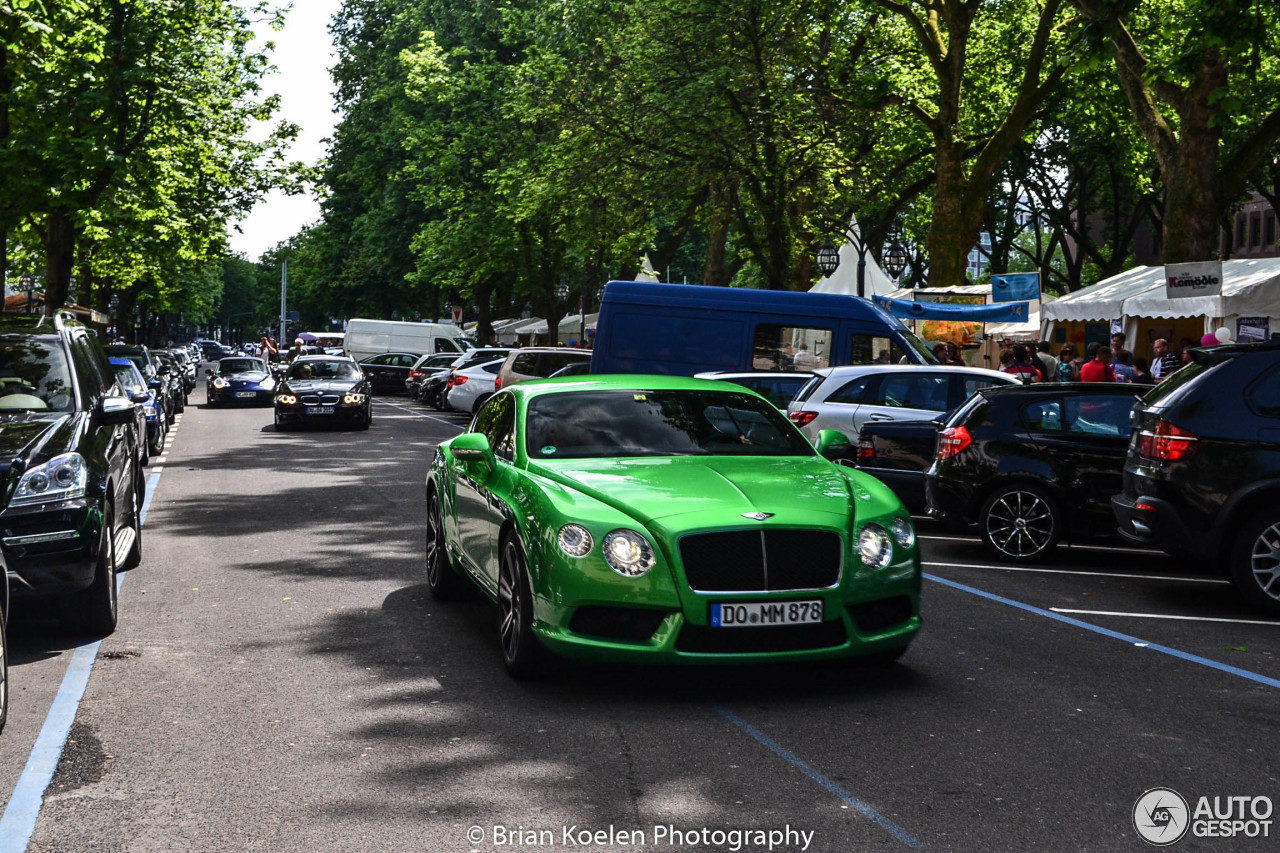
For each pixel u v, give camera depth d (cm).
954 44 2572
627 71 2741
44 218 2961
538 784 479
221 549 1089
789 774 491
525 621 622
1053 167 4559
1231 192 1961
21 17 1950
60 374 836
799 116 2509
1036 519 1077
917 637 756
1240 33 1494
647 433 720
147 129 2683
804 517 605
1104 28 1458
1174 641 757
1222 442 855
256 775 490
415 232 4834
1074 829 434
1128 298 2050
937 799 463
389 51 4841
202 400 4078
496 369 3052
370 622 788
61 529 701
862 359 1734
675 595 586
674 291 1780
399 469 1834
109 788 476
